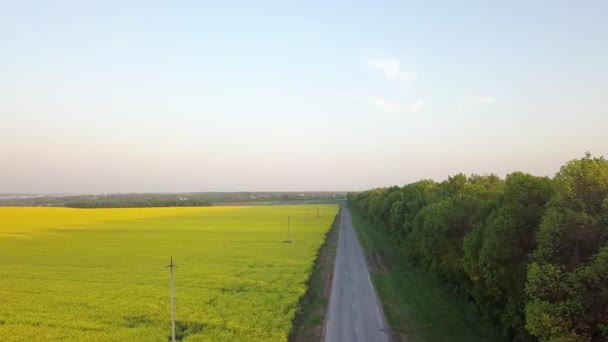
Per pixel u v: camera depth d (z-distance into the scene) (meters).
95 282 49.88
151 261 63.72
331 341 31.22
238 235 97.12
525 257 26.22
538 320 20.98
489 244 27.55
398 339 31.36
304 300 42.75
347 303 41.34
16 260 65.06
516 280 26.25
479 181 49.66
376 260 66.44
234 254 69.75
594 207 23.05
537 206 26.62
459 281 40.06
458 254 38.94
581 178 23.80
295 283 48.53
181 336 32.19
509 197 27.83
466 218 39.03
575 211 23.11
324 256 70.75
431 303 41.09
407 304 40.75
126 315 37.12
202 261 63.38
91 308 39.34
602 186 23.12
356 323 35.19
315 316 37.31
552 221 22.61
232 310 38.09
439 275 47.69
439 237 41.34
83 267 59.25
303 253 70.56
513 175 29.81
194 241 86.69
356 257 69.38
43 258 66.75
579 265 21.78
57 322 35.19
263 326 33.81
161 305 40.06
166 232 103.25
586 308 20.38
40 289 46.59
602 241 21.58
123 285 48.28
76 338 31.45
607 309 20.33
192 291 45.19
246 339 31.06
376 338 31.62
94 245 81.06
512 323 26.69
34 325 34.75
